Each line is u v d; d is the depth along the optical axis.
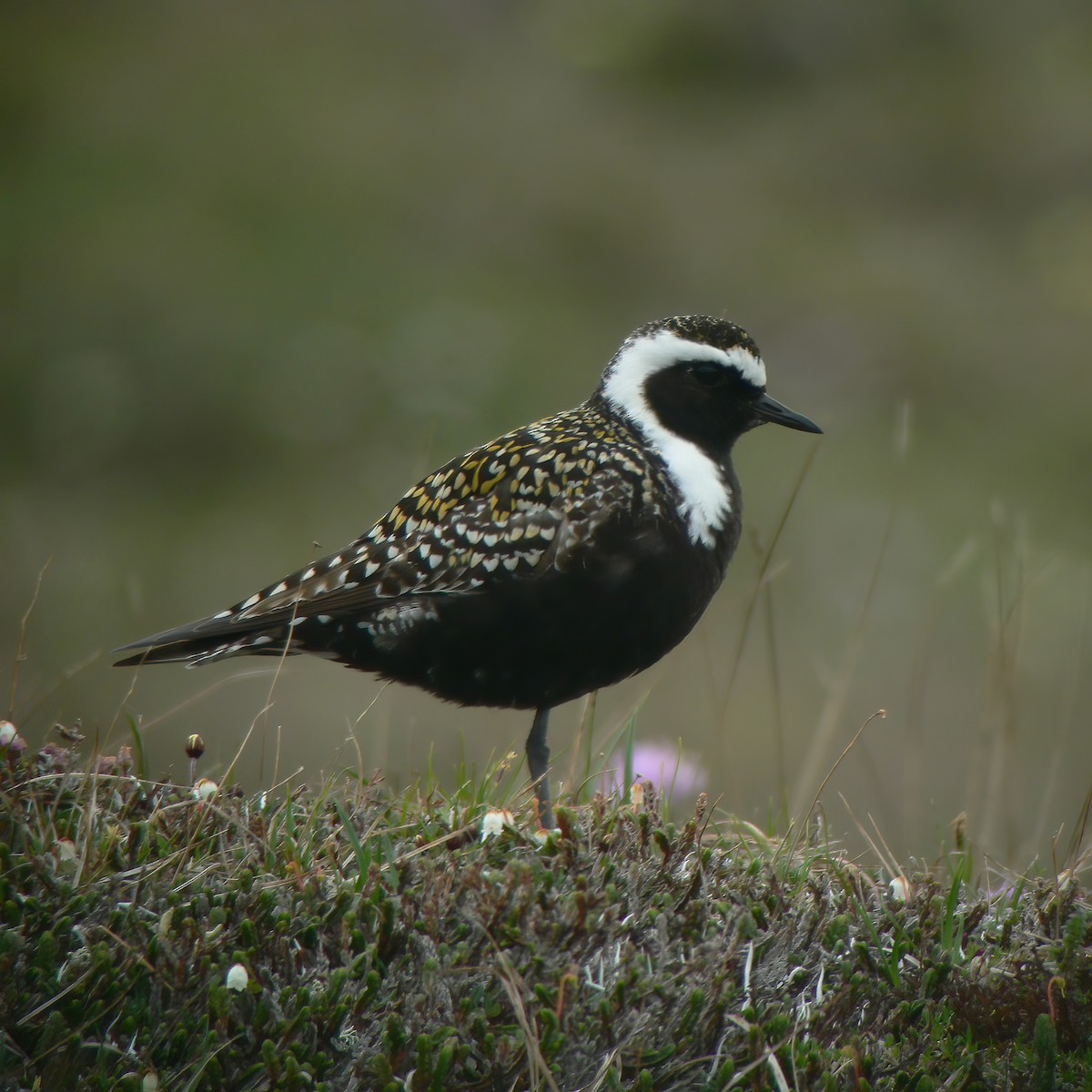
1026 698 15.88
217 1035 5.39
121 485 18.52
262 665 14.99
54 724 7.13
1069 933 6.04
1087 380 20.95
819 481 18.83
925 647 11.77
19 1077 5.32
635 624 7.95
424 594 7.94
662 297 22.50
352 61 27.44
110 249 21.06
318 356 20.02
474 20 29.42
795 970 5.96
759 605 16.11
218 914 5.80
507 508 7.88
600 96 27.53
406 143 24.72
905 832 9.76
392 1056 5.32
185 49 26.77
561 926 5.71
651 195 24.38
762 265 23.16
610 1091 5.32
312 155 24.22
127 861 6.23
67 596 16.52
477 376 20.06
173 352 19.83
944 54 28.20
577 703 13.97
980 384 21.14
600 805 6.81
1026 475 19.64
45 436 18.86
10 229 21.34
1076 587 17.44
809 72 28.08
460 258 22.64
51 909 5.84
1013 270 23.53
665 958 5.74
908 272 23.25
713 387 8.42
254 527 17.97
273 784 7.20
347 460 18.98
